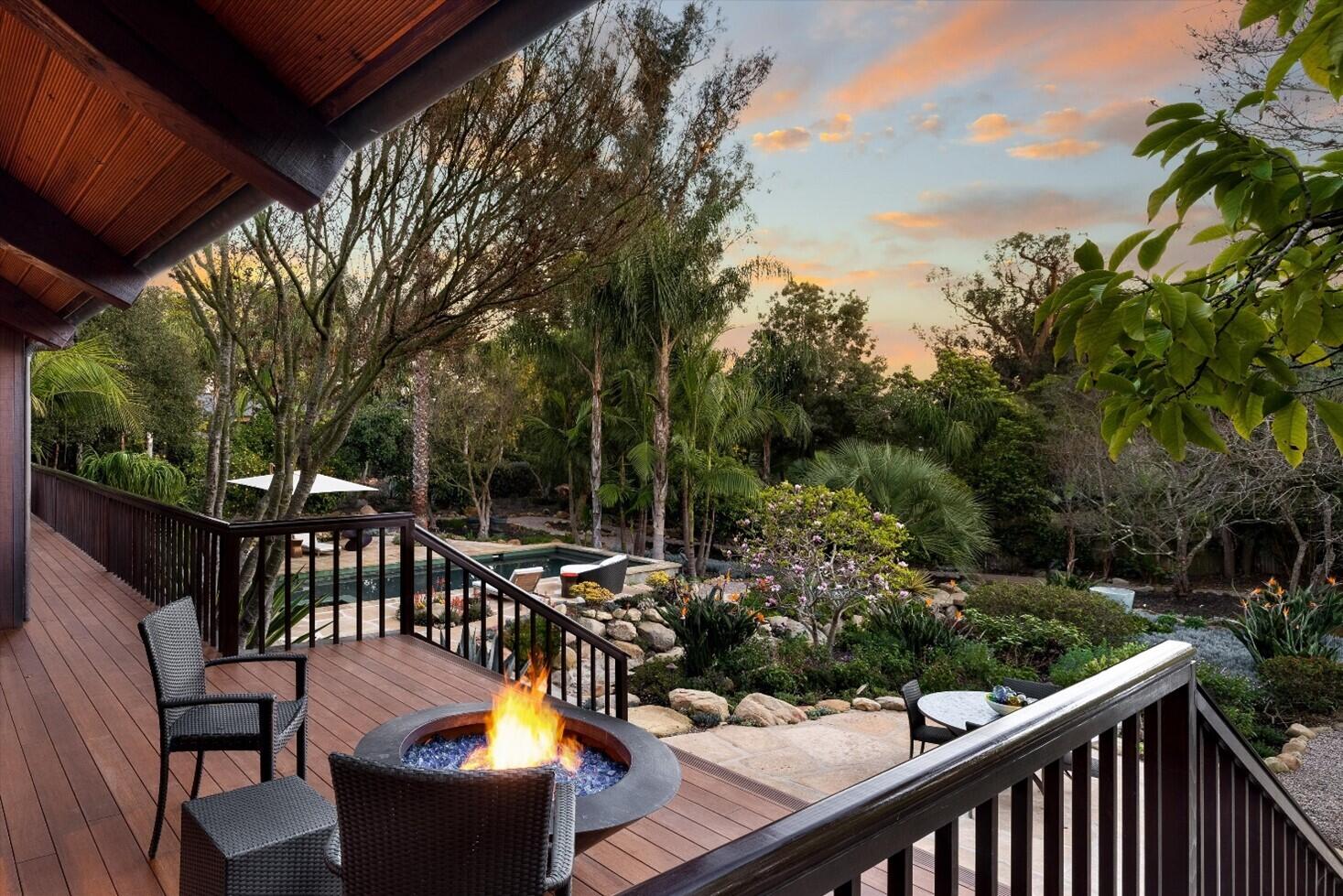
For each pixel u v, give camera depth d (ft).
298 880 7.23
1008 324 78.79
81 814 10.52
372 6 4.95
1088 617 34.83
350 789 5.80
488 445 75.00
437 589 42.73
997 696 17.20
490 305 20.34
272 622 21.53
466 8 4.88
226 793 8.05
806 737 21.63
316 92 5.81
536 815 5.70
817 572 33.06
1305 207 4.73
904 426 68.80
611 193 20.07
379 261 21.89
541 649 29.01
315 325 21.91
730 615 30.58
